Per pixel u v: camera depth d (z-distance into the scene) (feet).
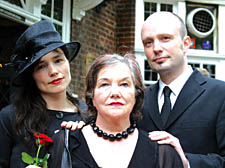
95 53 17.94
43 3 14.26
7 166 6.10
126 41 19.40
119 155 4.92
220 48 20.52
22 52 6.41
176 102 6.78
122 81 5.02
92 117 5.50
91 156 4.89
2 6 11.62
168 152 5.04
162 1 20.16
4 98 12.51
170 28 6.79
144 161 4.86
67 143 5.09
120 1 19.79
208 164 5.79
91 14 17.76
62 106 6.80
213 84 6.81
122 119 5.07
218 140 6.27
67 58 6.92
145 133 5.34
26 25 13.26
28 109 6.25
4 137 6.14
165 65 6.78
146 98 7.30
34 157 5.78
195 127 6.40
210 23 20.47
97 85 5.07
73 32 16.47
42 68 6.39
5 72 12.55
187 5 20.42
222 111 6.37
